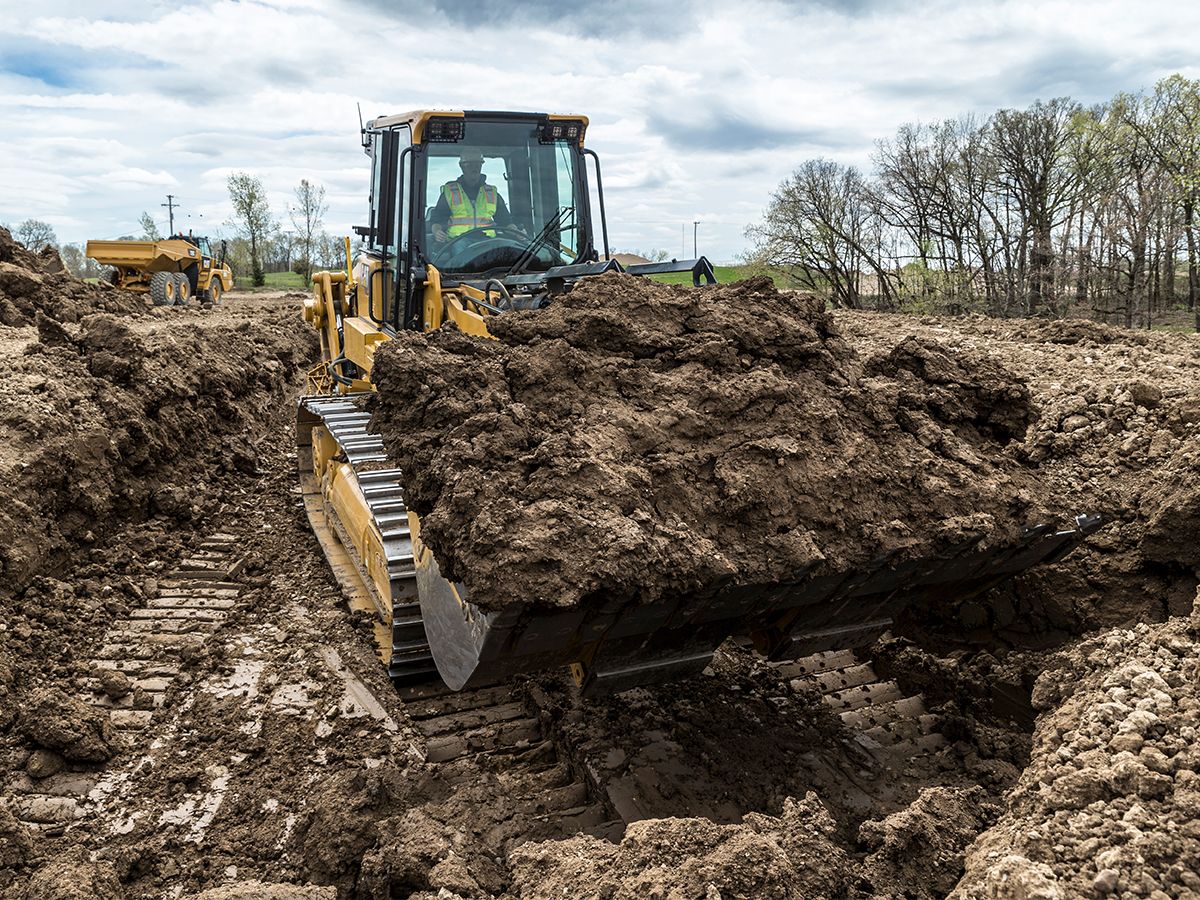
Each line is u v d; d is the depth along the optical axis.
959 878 2.82
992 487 3.76
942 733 4.43
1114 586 4.56
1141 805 2.46
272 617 5.72
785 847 2.84
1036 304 23.50
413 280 5.75
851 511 3.54
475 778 4.04
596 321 4.08
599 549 2.96
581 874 2.78
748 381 3.84
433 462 3.35
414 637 4.59
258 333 13.55
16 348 8.95
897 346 4.57
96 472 6.45
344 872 3.38
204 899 2.96
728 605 3.36
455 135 5.81
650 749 4.18
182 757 4.25
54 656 5.01
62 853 3.50
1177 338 10.38
